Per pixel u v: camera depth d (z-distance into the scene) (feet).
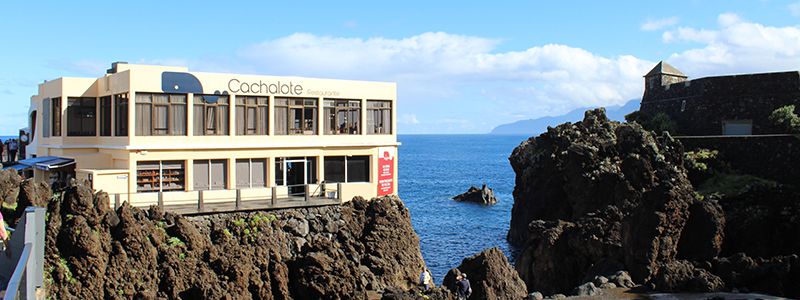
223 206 126.82
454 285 122.11
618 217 159.43
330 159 152.05
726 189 172.96
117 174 126.52
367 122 157.58
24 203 110.63
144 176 129.90
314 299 120.06
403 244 141.49
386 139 159.94
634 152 193.06
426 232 264.52
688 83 219.61
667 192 134.51
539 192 225.35
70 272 101.19
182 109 134.31
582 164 201.87
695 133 215.31
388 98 160.04
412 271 140.56
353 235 138.62
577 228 159.84
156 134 131.54
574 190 203.31
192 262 113.80
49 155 156.66
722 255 151.53
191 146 133.18
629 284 127.65
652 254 131.75
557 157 220.23
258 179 142.61
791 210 156.04
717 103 209.67
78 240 101.91
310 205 135.33
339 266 123.03
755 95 201.05
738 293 119.55
